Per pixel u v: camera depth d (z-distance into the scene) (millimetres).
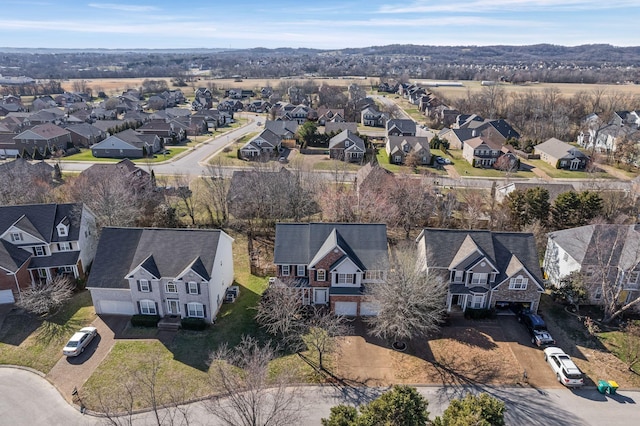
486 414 24000
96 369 33969
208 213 64938
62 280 42719
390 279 38312
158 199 64688
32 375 33375
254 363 28828
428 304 36000
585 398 31344
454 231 42906
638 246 39969
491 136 115750
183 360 35031
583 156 97000
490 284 40812
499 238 42500
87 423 29031
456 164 100438
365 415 23734
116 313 41219
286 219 62000
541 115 144000
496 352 36344
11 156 105625
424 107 177750
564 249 45281
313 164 97438
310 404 30641
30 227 44969
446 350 36594
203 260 39594
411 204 59375
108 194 54250
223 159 100938
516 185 67625
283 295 38812
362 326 40031
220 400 30625
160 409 30125
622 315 41562
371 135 133625
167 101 194875
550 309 42750
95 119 155500
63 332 38469
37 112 147375
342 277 40812
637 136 105812
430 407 30344
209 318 39688
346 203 60500
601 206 58344
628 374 33844
